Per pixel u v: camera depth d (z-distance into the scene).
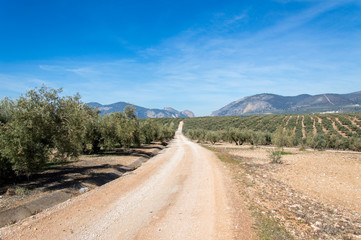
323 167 19.36
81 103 13.68
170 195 10.05
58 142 11.39
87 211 7.88
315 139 41.66
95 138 23.28
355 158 24.53
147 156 27.02
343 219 8.11
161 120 180.88
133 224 6.77
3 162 10.60
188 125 136.12
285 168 19.70
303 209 9.02
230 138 55.25
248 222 7.04
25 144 10.00
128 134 26.58
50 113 11.15
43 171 14.27
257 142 51.06
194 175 14.86
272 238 5.96
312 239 6.12
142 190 10.86
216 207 8.42
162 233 6.15
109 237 5.89
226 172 16.38
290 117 103.25
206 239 5.80
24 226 6.49
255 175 16.09
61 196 9.60
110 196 9.74
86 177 12.99
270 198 10.23
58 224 6.70
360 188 13.21
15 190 9.65
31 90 10.80
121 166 17.55
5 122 11.62
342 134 62.78
